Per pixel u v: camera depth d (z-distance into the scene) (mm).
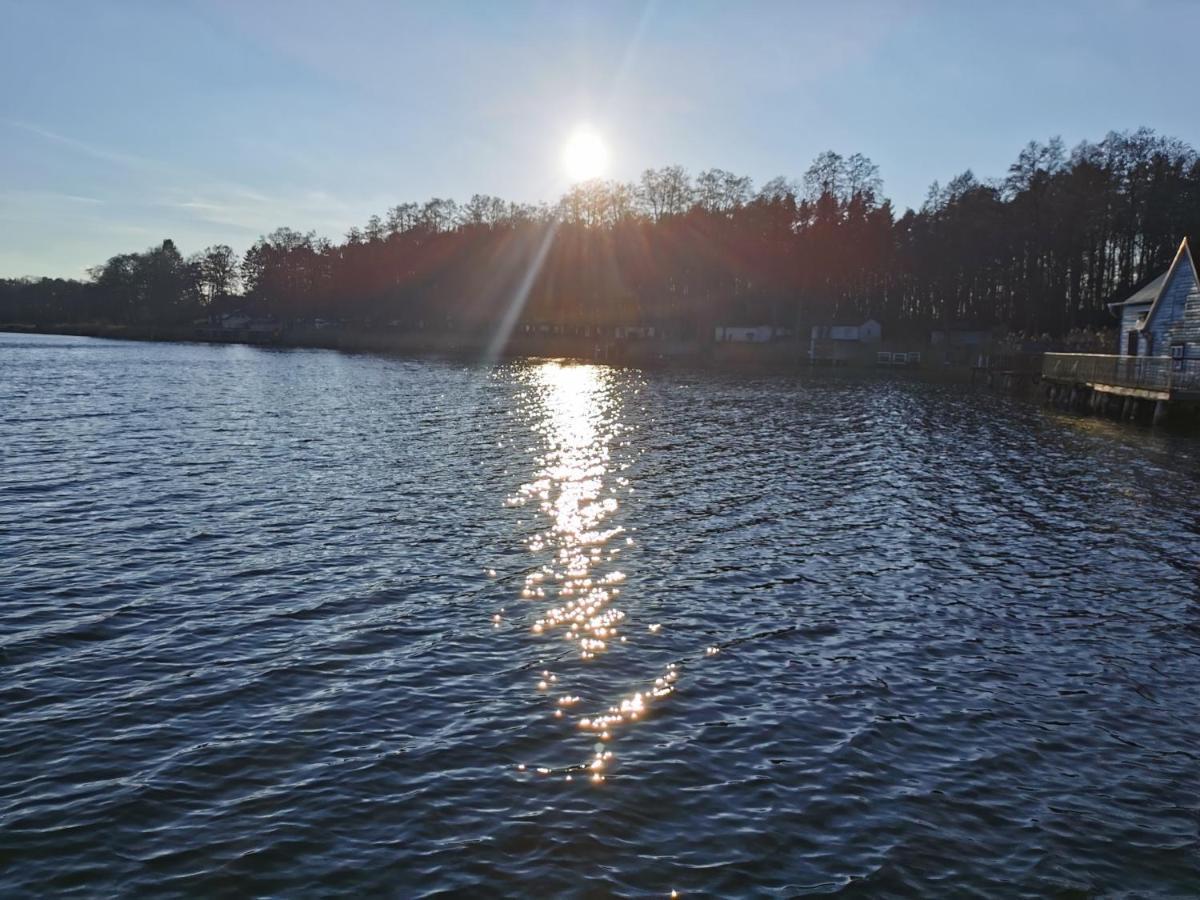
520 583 18688
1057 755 11852
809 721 12672
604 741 11992
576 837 9828
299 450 35469
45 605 16781
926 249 121188
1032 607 17828
